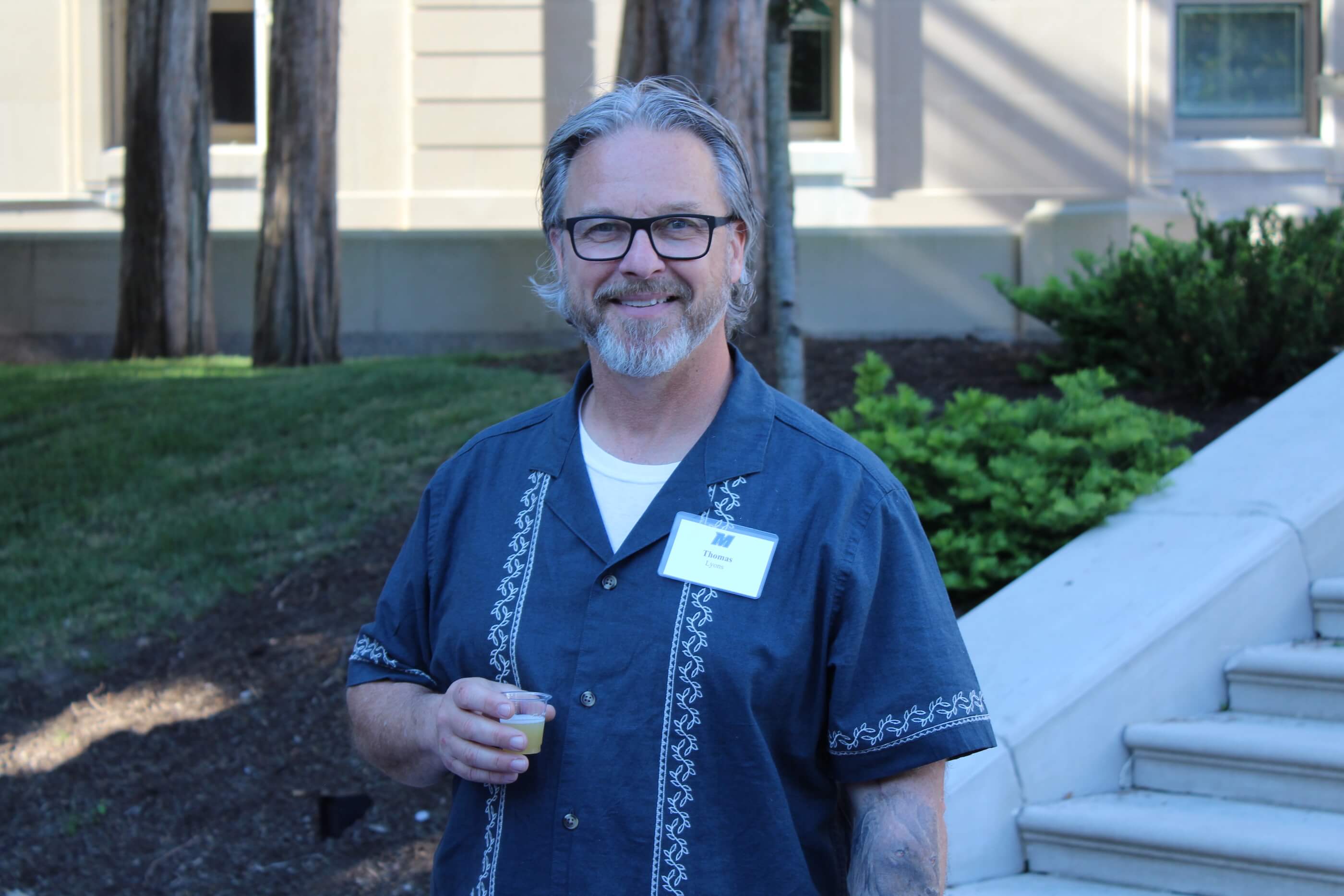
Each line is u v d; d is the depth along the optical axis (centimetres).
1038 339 1084
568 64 1175
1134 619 333
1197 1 1182
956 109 1163
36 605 521
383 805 387
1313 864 267
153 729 443
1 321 1212
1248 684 339
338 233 982
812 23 1202
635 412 168
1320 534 364
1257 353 573
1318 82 1096
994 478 420
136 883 366
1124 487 405
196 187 1045
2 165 1237
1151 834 286
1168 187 1159
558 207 174
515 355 947
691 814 148
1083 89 1162
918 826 147
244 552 555
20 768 430
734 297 183
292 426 708
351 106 1181
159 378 848
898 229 1118
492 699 147
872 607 152
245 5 1267
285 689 456
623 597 156
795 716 151
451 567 172
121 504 611
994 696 318
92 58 1227
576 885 149
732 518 156
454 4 1175
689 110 168
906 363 787
